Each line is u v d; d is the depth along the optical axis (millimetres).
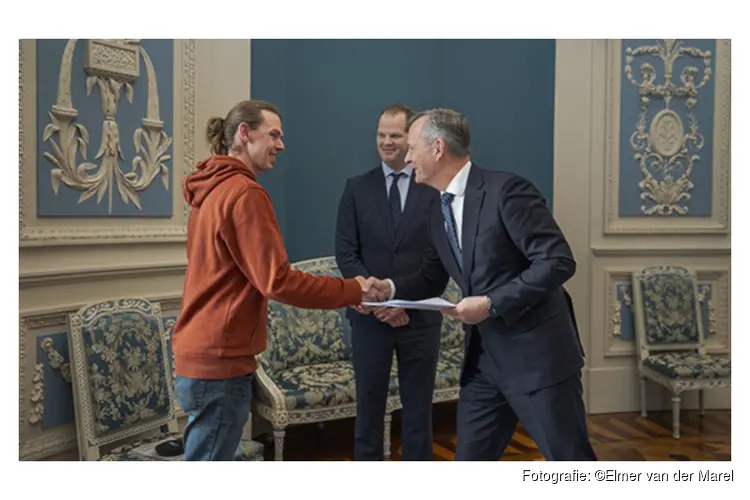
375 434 2988
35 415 2936
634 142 4715
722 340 4805
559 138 4652
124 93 3357
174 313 3637
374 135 4898
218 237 2080
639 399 4738
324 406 3658
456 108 5117
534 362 2209
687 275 4684
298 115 4664
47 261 2986
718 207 4793
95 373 2986
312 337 4215
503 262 2240
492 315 2170
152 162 3492
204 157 3771
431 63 5070
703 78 4730
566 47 4629
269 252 2053
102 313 3105
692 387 4188
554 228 2164
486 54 5031
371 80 4871
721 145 4773
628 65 4672
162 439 3059
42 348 2969
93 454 2949
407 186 3041
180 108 3637
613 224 4711
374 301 2635
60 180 3041
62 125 3049
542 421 2211
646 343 4602
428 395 2990
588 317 4707
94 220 3219
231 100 3900
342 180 4812
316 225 4754
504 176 2236
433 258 2674
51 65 2990
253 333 2164
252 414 4160
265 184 4492
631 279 4746
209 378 2092
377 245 3031
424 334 2949
